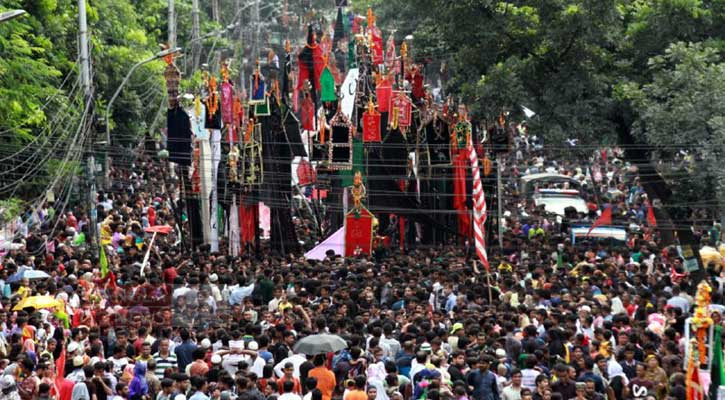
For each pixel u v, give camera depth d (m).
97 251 74.62
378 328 49.25
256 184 85.69
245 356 46.94
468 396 45.59
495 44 83.56
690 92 75.50
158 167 106.12
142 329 50.84
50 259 68.44
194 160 85.06
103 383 45.34
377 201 86.19
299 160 94.44
